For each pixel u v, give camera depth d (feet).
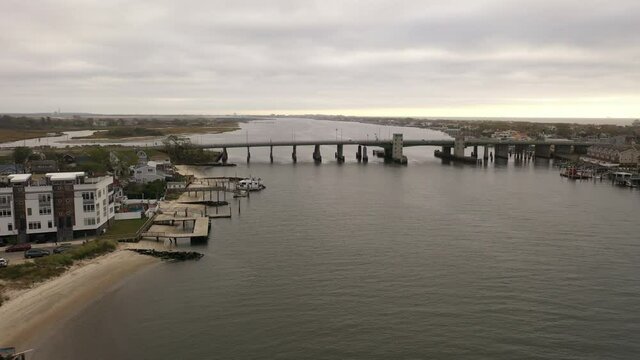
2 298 253.24
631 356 209.46
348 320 238.89
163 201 516.73
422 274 298.56
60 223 347.36
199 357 206.90
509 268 309.42
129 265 311.88
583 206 508.53
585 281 288.71
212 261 325.83
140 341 219.61
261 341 219.82
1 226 333.62
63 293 265.34
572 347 215.92
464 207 497.46
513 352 211.41
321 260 325.83
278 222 432.66
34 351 209.97
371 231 399.24
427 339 221.46
